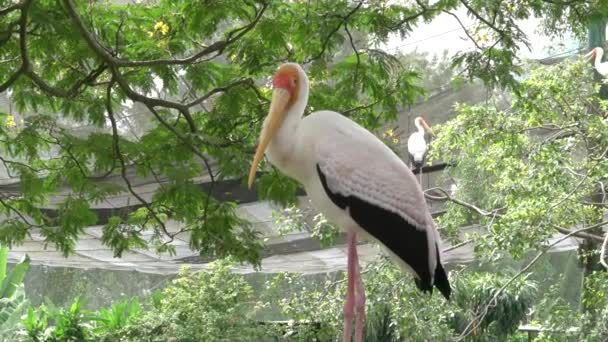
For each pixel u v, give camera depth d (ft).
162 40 27.22
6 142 29.45
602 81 39.09
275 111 17.65
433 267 18.04
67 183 30.09
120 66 24.26
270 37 25.76
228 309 47.65
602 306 35.24
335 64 28.73
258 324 47.50
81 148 28.25
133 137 38.63
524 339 51.55
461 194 41.45
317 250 48.93
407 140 45.03
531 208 34.30
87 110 29.17
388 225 17.90
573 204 35.37
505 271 49.88
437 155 39.93
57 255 56.18
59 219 30.45
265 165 27.89
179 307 49.03
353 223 18.03
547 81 36.55
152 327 49.24
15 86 28.25
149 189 34.91
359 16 26.43
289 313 39.60
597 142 36.94
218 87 27.61
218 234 28.84
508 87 26.99
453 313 37.83
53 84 28.63
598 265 41.45
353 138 17.94
